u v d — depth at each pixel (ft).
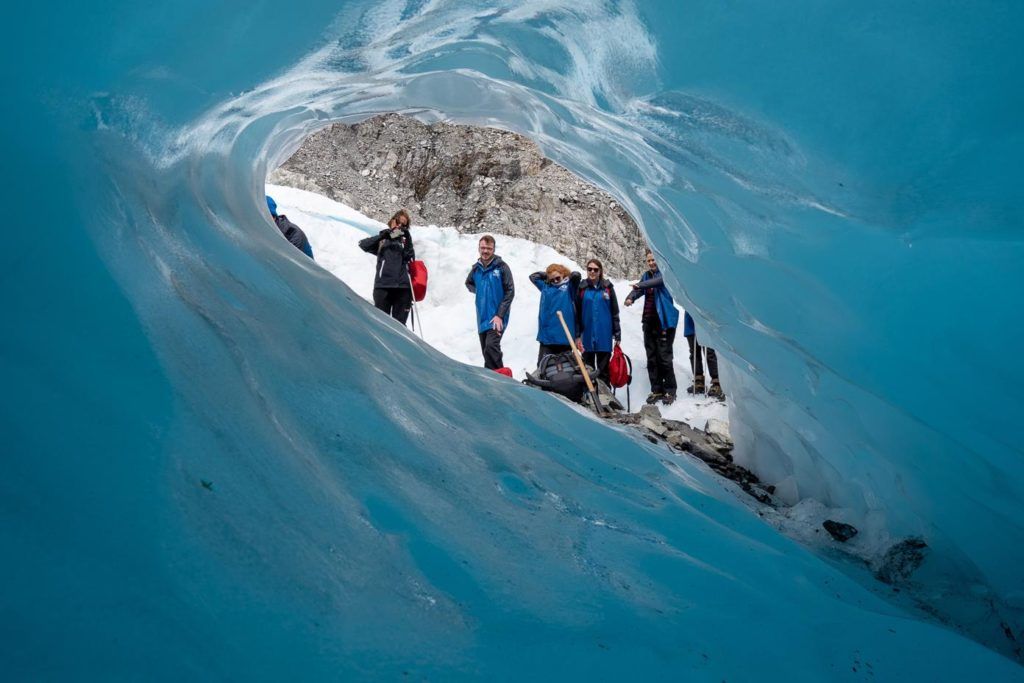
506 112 19.86
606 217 56.34
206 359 9.23
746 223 16.26
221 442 8.06
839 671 9.90
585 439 18.49
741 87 15.11
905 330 14.47
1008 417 13.62
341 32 12.88
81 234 8.93
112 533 6.22
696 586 11.39
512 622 8.56
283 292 13.60
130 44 10.11
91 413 7.14
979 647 11.46
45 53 9.27
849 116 14.82
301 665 6.26
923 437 14.83
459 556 9.30
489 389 18.93
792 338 16.14
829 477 18.75
